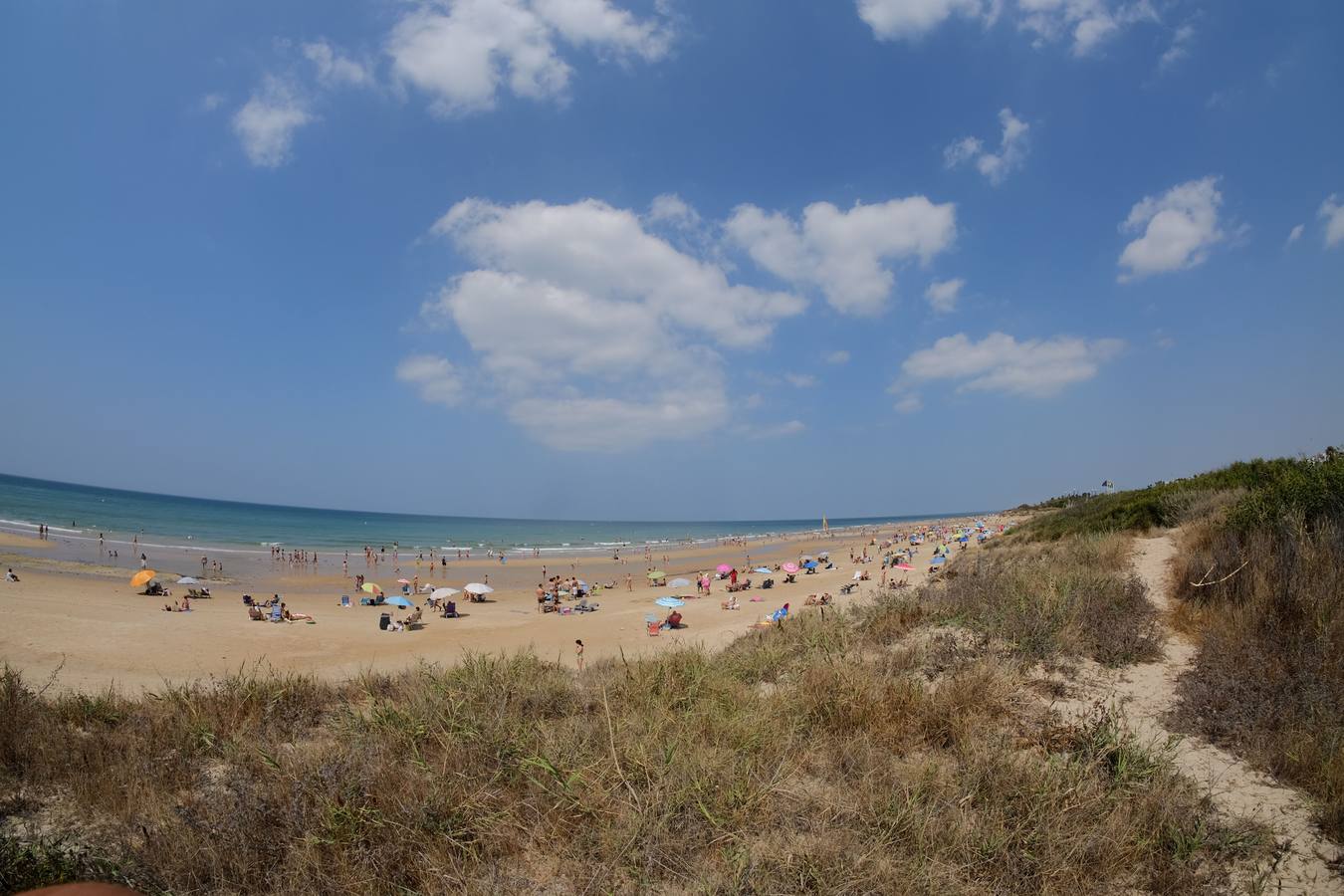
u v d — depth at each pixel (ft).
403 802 14.29
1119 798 14.28
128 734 19.35
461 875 12.35
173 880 12.08
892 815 13.91
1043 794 14.16
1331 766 14.80
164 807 14.53
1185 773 16.01
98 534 181.98
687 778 15.43
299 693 24.49
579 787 15.16
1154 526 48.08
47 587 80.07
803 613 39.14
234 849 12.82
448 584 124.47
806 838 13.62
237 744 18.25
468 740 17.53
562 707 22.58
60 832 13.88
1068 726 18.44
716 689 22.89
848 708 19.54
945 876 12.22
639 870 12.59
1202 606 25.50
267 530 284.00
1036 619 25.44
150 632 57.77
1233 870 12.91
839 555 183.52
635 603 94.79
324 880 12.14
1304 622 20.53
